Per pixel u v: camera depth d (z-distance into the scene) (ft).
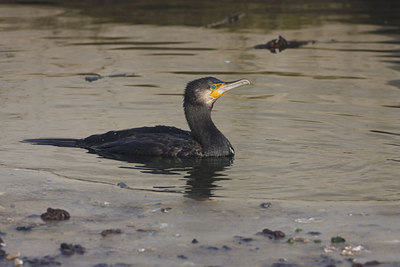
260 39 82.53
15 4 109.40
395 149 42.09
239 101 54.90
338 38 83.10
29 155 40.75
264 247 26.61
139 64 68.33
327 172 37.73
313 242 27.17
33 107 52.31
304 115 50.39
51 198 32.53
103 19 96.22
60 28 88.69
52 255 25.76
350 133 45.62
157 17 98.22
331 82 61.21
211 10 104.37
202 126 42.19
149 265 24.91
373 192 34.01
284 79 62.49
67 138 44.50
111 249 26.32
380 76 63.26
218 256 25.73
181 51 74.95
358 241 27.27
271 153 41.65
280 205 31.78
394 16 99.60
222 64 68.59
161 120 49.49
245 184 35.50
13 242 26.96
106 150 42.32
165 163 40.09
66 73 64.44
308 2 113.29
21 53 73.36
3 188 33.88
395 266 24.90
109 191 33.86
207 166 39.29
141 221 29.40
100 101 54.49
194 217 29.96
